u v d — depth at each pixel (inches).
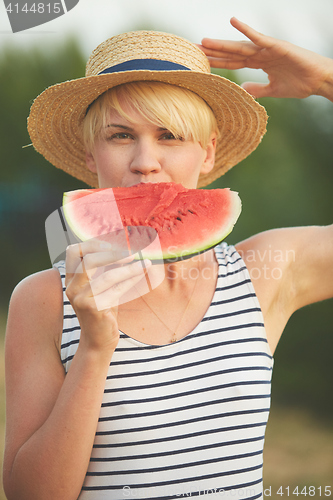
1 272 439.5
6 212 441.7
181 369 75.3
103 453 72.7
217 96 88.4
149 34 84.2
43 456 65.6
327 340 258.4
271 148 288.2
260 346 79.6
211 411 74.0
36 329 76.3
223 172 114.2
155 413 72.9
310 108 280.1
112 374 74.4
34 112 94.9
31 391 72.2
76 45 431.5
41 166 437.1
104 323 62.3
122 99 80.3
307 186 280.4
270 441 223.6
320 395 255.4
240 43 110.1
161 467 71.9
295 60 106.5
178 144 82.4
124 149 82.0
